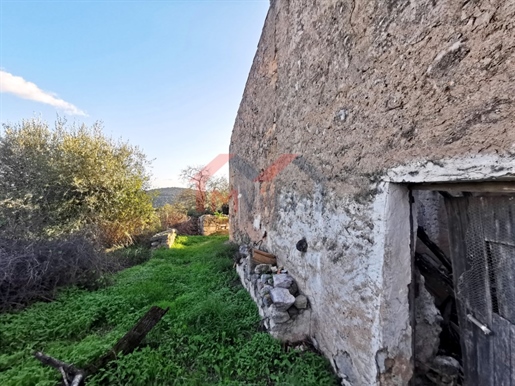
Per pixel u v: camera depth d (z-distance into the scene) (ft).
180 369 7.09
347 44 6.21
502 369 3.92
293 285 9.73
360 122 5.72
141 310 10.98
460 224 4.61
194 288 13.44
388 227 4.91
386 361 5.02
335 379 6.66
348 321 6.23
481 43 3.08
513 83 2.76
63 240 15.79
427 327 5.87
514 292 3.58
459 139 3.41
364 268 5.56
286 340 8.25
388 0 4.71
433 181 3.85
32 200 24.34
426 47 3.88
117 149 31.27
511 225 3.51
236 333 8.80
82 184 26.25
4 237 15.21
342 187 6.56
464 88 3.32
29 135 27.12
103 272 16.30
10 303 11.14
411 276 5.08
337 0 6.66
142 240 30.17
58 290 13.15
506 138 2.85
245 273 12.95
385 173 4.90
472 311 4.48
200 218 41.83
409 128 4.28
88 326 9.83
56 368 6.68
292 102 10.44
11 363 7.47
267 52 13.88
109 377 6.64
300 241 9.17
